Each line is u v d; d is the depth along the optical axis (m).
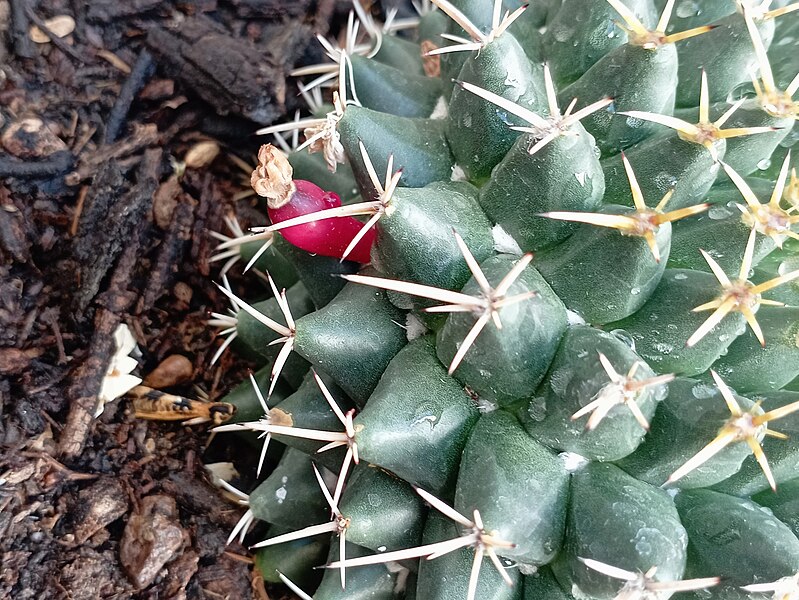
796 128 0.11
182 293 0.16
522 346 0.09
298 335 0.10
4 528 0.12
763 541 0.08
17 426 0.13
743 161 0.11
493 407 0.10
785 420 0.09
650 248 0.09
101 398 0.14
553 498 0.09
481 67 0.10
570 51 0.12
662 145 0.10
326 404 0.11
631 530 0.08
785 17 0.12
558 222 0.10
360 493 0.10
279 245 0.12
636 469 0.09
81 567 0.12
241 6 0.18
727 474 0.09
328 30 0.18
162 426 0.14
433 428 0.09
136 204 0.15
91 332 0.14
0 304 0.14
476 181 0.11
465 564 0.09
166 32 0.17
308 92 0.18
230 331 0.15
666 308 0.09
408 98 0.13
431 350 0.10
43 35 0.16
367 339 0.10
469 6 0.12
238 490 0.14
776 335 0.09
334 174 0.14
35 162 0.15
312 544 0.13
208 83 0.16
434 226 0.09
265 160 0.10
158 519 0.13
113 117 0.16
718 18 0.12
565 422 0.09
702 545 0.09
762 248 0.09
